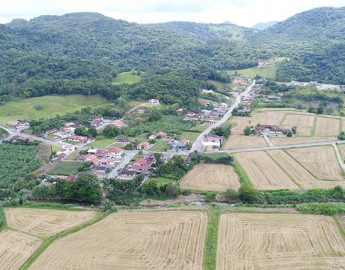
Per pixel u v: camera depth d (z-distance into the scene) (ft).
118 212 419.95
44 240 364.17
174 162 542.57
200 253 338.95
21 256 341.00
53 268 321.52
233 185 499.10
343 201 455.63
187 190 478.59
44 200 465.06
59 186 469.98
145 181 506.07
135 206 442.91
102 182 482.28
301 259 330.95
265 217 404.16
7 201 441.68
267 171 546.67
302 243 354.95
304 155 614.34
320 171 545.85
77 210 428.56
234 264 323.57
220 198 462.60
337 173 538.06
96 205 451.12
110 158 595.06
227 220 397.39
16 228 388.98
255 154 621.72
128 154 626.23
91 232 377.50
